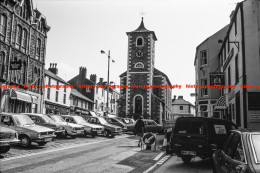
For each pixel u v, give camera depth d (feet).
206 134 33.35
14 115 49.19
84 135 75.82
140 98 151.33
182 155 35.53
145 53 154.51
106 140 68.95
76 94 163.73
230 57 73.26
